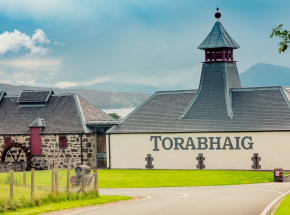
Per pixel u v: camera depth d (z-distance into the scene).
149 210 22.70
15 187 25.78
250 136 52.31
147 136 56.00
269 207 22.97
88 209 23.48
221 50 57.62
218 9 58.72
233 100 55.66
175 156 54.84
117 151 57.09
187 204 25.05
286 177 45.03
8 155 61.59
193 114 55.62
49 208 23.08
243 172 50.12
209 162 53.59
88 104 64.00
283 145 51.41
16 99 64.94
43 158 59.91
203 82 57.69
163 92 59.78
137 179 45.41
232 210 22.25
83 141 58.38
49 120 60.91
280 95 54.84
